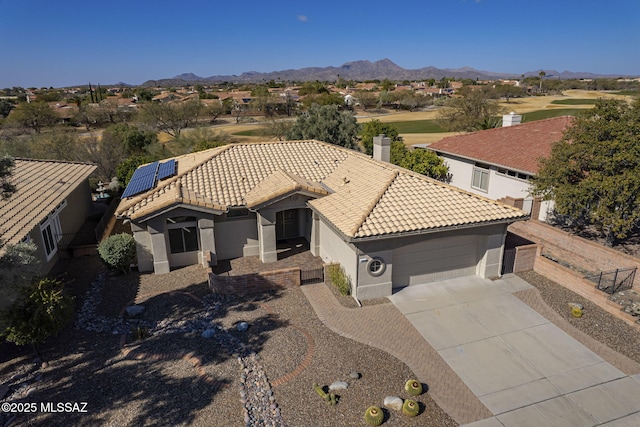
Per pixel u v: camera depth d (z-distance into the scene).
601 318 15.08
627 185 17.36
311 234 21.12
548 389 11.61
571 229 23.86
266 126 74.62
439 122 70.62
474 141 33.22
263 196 19.36
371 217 16.25
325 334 14.07
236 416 10.49
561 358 12.90
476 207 17.47
